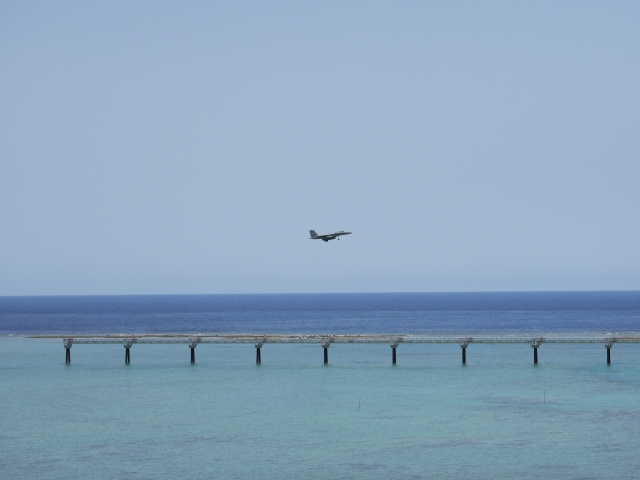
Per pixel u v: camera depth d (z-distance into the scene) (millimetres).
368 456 67375
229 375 113000
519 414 83000
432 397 93312
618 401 89688
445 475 61938
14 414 84938
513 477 61281
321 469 63719
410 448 69812
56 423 80375
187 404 90250
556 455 67188
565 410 84750
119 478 61781
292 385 103062
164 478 61719
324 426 78438
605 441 71500
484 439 72688
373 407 87562
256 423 79938
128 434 75625
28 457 67688
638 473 62094
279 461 66062
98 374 115188
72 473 63156
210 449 70000
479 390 98000
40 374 115625
